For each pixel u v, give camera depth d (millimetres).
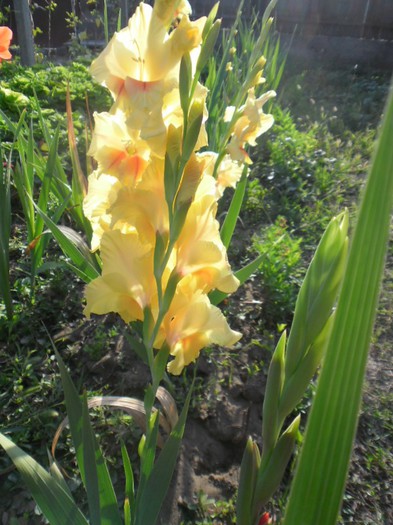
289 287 1277
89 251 1072
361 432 1044
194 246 414
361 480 947
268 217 1651
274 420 539
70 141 1100
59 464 872
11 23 3598
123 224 446
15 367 1028
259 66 871
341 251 467
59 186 1192
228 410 1008
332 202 1808
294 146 1978
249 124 877
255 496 576
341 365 297
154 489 558
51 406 965
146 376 1036
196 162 387
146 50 380
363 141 2289
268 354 1151
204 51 375
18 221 1465
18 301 1191
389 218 271
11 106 1906
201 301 438
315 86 3135
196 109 369
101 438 919
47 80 2289
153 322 445
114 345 1105
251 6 3775
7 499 820
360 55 3746
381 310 1398
